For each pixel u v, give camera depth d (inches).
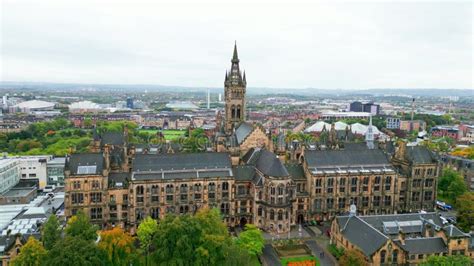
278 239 5841.5
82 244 4065.0
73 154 6033.5
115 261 4387.3
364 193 6786.4
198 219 4667.8
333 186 6628.9
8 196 7317.9
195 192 6156.5
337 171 6658.5
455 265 4183.1
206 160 6441.9
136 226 5974.4
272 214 6058.1
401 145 7342.5
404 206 7091.5
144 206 5989.2
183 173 6166.3
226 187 6269.7
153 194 6013.8
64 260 3789.4
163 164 6215.6
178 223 4431.6
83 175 5826.8
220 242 4414.4
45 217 5954.7
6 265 4564.5
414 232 5310.0
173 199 6087.6
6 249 4586.6
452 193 7652.6
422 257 4685.0
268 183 6043.3
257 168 6535.4
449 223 5703.7
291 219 6358.3
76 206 5861.2
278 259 5177.2
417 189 7096.5
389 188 6909.5
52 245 4343.0
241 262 4448.8
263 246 5270.7
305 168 6737.2
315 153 6855.3
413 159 7027.6
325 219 6668.3
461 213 6082.7
